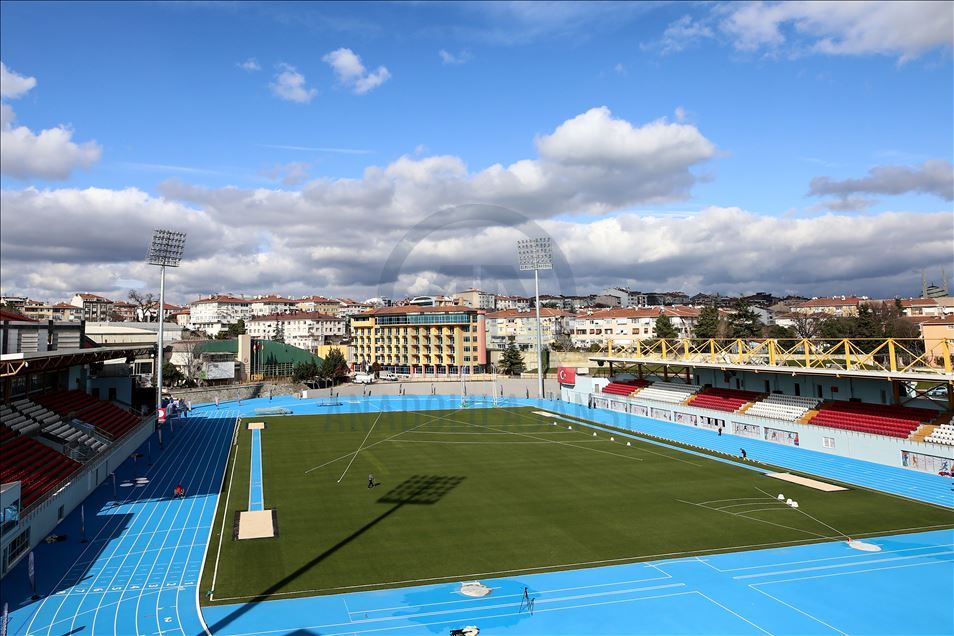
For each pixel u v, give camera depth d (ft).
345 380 435.53
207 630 83.82
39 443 161.79
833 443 194.39
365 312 444.96
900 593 95.35
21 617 86.84
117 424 217.15
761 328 437.58
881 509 137.69
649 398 296.30
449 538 121.70
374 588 97.81
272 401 362.94
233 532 124.88
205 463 194.29
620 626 85.87
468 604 92.48
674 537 121.60
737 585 98.89
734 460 197.36
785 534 122.52
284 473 180.24
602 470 183.73
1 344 178.81
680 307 542.57
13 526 105.40
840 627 84.74
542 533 124.67
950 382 171.83
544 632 84.38
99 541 118.83
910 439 172.96
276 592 95.96
